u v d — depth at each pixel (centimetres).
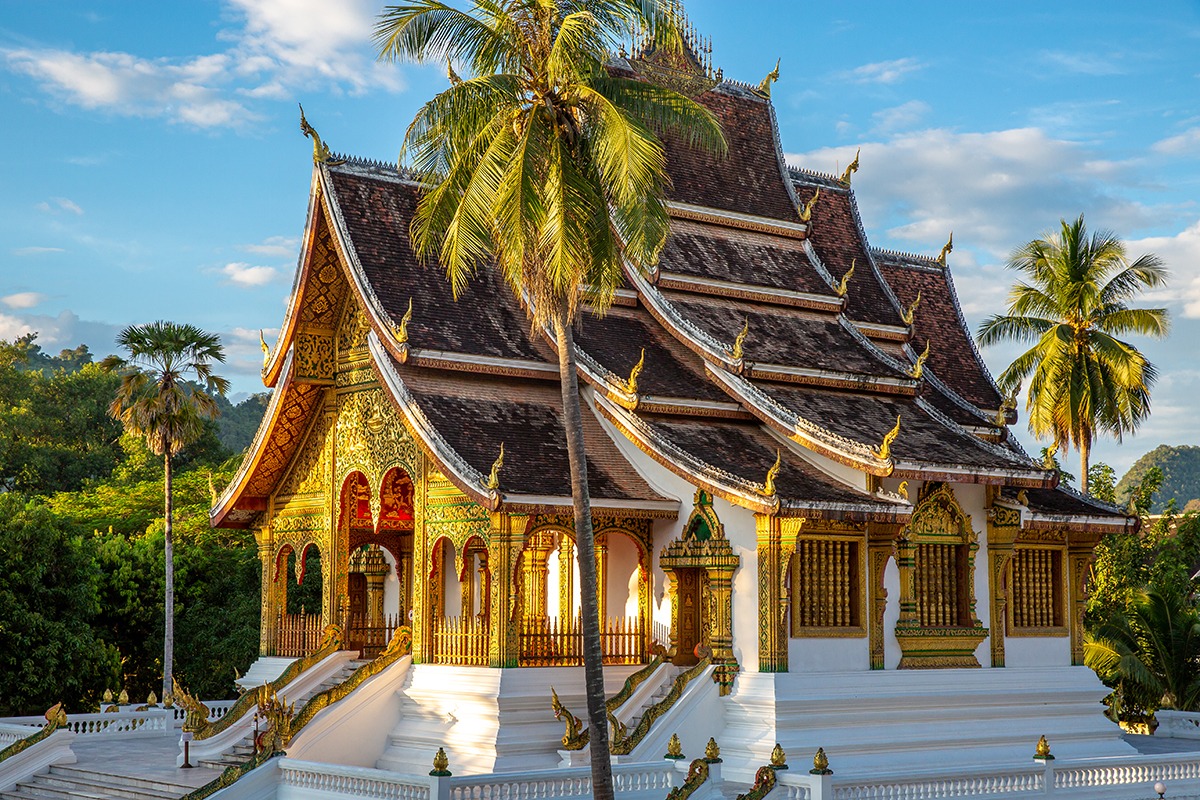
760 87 3666
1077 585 3198
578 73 2108
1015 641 3048
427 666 2833
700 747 2631
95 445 8388
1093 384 4753
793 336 3206
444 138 2188
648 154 2059
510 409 2959
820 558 2758
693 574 2841
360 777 2278
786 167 3584
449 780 2103
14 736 3148
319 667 3088
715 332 3075
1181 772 2714
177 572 5275
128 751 3194
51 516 4625
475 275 3183
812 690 2648
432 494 2916
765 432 3009
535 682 2688
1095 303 4819
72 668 4412
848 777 2181
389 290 3017
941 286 3969
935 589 2956
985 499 3028
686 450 2784
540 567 3253
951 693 2838
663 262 3130
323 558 3269
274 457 3406
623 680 2831
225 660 5056
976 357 3853
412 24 2130
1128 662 3731
